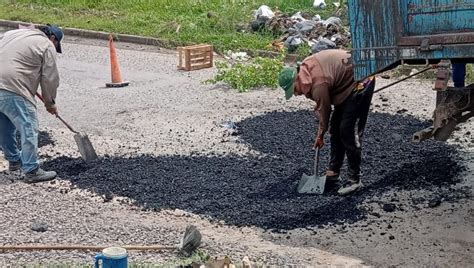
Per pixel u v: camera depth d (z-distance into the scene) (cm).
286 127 1141
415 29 702
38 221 785
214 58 1786
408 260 696
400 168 938
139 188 887
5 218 794
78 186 900
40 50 888
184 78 1556
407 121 1157
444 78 688
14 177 938
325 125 819
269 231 766
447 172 921
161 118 1230
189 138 1105
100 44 1997
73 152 1040
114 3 2362
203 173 937
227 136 1112
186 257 691
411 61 725
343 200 841
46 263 673
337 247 727
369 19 723
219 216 802
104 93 1428
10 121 927
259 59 1514
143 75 1595
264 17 1941
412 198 845
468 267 679
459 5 671
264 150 1034
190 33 1973
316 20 1883
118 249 595
